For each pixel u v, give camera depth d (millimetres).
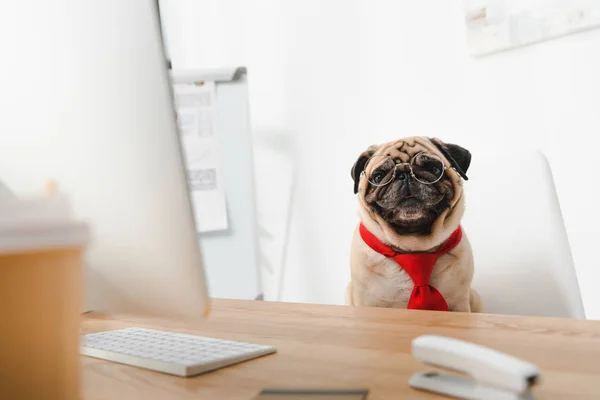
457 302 1222
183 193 422
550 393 382
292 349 564
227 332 679
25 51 456
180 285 435
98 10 426
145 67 417
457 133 1861
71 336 318
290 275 2236
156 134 418
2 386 299
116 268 457
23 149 468
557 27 1626
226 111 2229
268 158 2301
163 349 550
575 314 1024
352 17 2086
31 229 279
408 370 456
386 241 1316
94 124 434
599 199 1599
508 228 1156
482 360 357
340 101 2117
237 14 2371
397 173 1297
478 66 1812
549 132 1684
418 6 1931
